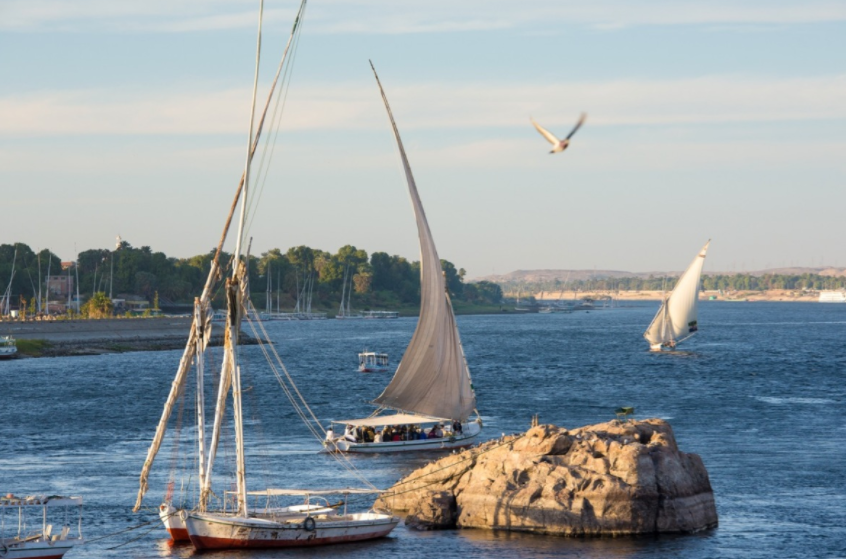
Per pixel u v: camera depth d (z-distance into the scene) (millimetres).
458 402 158000
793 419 196125
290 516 105375
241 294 102000
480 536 102250
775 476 134000
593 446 106000
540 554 95312
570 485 103188
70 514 115938
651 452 104938
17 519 113875
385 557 95688
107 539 105062
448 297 154750
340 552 97812
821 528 105875
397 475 138875
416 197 148625
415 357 151750
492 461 108438
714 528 105500
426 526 106375
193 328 102938
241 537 99125
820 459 147125
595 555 95000
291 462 149875
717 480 131250
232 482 133875
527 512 103500
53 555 93500
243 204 102500
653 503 102312
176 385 103062
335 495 125062
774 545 99250
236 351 102688
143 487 103062
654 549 97125
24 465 145875
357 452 158375
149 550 100250
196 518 99875
